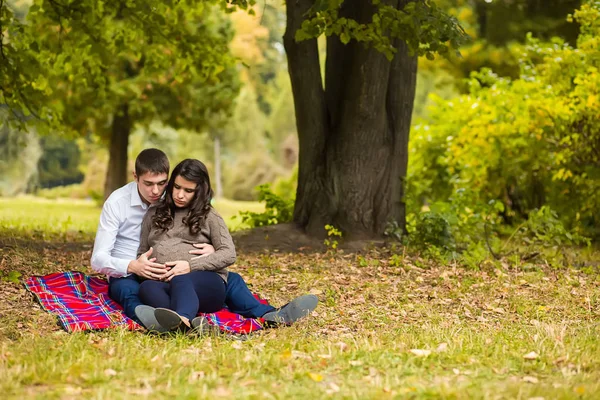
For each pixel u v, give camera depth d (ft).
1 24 48.91
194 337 23.71
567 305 31.45
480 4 95.66
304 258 41.27
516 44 87.97
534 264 41.37
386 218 46.14
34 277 27.84
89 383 17.90
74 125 91.45
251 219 53.21
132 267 25.72
